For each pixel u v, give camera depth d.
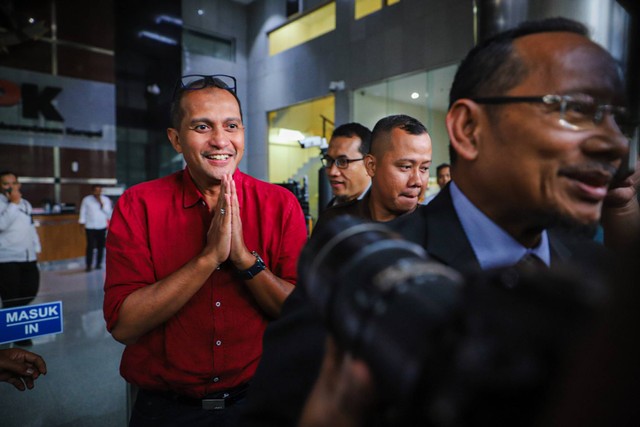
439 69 7.63
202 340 1.14
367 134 2.03
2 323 2.13
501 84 0.44
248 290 1.18
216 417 1.14
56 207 7.79
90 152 9.33
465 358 0.20
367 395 0.27
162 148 10.27
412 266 0.28
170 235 1.16
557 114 0.41
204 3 11.30
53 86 8.80
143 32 9.79
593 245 0.62
